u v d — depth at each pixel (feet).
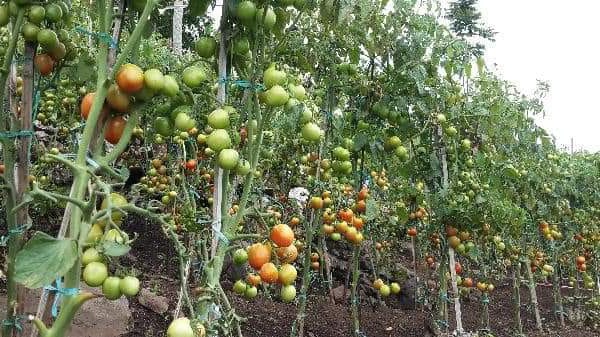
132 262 18.84
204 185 14.32
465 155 15.16
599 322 21.81
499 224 14.61
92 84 7.89
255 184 13.92
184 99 6.21
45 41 6.30
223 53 6.68
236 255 6.98
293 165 16.81
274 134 12.96
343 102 15.62
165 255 20.29
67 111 14.73
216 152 6.37
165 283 17.35
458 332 14.47
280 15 7.08
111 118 5.45
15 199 6.44
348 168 12.79
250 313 16.74
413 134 13.83
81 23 11.65
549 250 22.48
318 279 20.04
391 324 18.22
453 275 14.55
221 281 18.65
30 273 4.25
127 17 6.48
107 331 13.07
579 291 25.95
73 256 4.37
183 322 5.18
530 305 22.86
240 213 6.55
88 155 5.43
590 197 23.06
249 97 6.57
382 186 15.26
